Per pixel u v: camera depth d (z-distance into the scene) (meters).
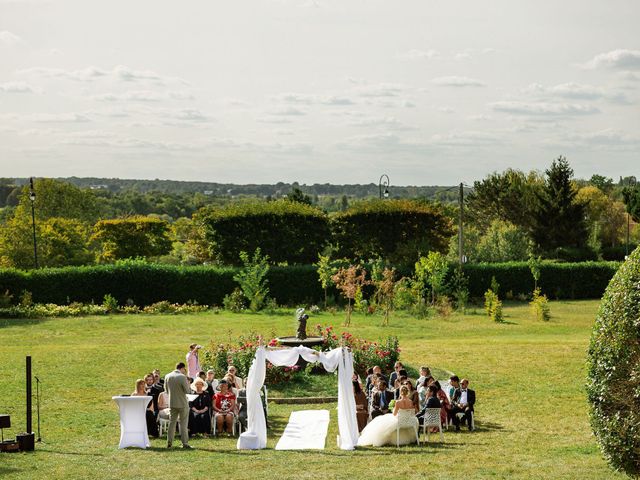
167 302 48.81
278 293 52.00
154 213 132.75
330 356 18.03
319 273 49.62
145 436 17.41
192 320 43.88
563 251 76.44
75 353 31.30
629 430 11.88
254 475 14.07
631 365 11.85
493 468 14.46
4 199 145.75
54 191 91.31
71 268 50.34
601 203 91.81
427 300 49.91
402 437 17.92
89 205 96.12
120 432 18.98
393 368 26.09
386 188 63.22
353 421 17.83
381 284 44.84
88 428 19.72
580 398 23.23
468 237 64.69
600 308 12.57
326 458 15.99
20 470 14.40
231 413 19.61
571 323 42.72
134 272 50.72
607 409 12.17
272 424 20.67
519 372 27.11
